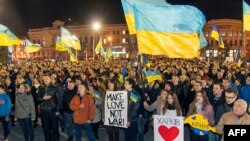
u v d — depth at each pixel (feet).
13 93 39.24
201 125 20.38
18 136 34.37
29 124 29.86
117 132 26.89
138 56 28.60
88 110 27.66
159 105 25.50
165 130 19.25
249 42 316.60
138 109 25.79
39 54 343.87
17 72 56.49
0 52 146.20
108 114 26.14
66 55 259.39
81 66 75.61
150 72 37.22
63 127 36.19
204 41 31.63
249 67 55.16
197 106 22.65
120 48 329.52
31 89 37.81
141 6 25.07
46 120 29.86
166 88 30.01
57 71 54.85
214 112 24.49
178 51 25.21
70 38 68.85
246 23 41.32
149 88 35.76
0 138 33.04
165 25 25.02
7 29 50.60
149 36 25.16
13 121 39.29
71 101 28.04
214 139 22.97
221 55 211.61
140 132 26.91
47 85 30.50
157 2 26.71
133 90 26.25
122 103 25.46
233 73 46.44
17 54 176.96
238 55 75.05
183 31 25.14
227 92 19.04
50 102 29.81
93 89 32.78
